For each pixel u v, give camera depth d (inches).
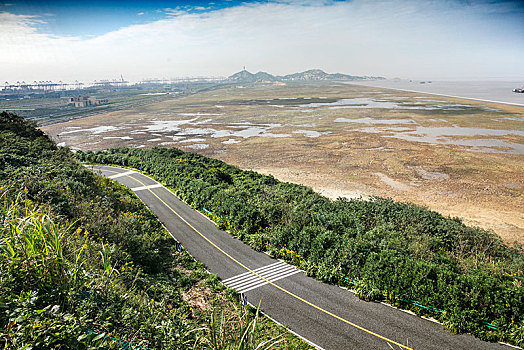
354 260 712.4
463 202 1488.7
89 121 4522.6
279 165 2183.8
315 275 746.2
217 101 7081.7
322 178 1871.3
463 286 572.7
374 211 1037.8
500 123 3479.3
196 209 1214.3
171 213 1175.0
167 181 1523.1
